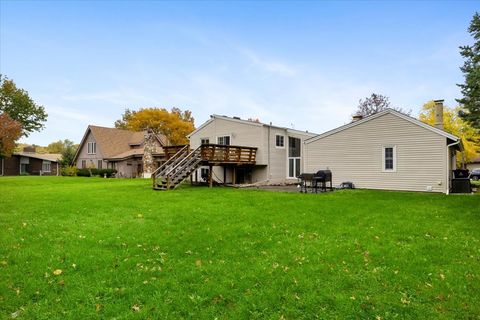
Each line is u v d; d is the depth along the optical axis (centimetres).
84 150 4212
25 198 1285
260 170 2302
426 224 804
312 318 385
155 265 539
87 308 404
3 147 3156
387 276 491
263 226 787
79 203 1135
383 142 1748
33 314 389
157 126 5231
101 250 605
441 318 379
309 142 2011
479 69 1401
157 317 385
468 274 495
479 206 1077
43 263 536
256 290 449
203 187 1878
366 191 1596
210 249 618
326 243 649
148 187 1811
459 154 2983
